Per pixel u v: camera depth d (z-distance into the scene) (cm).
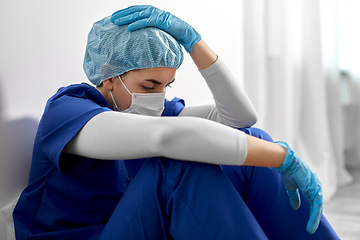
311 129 254
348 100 305
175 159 75
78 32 118
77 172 86
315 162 250
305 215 92
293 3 249
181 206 73
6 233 93
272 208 93
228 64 211
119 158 74
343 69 304
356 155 307
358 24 293
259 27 230
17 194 98
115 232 78
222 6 200
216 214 72
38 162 89
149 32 86
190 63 179
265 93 242
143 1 147
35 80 102
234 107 106
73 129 76
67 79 115
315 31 248
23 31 97
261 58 233
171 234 76
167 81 92
